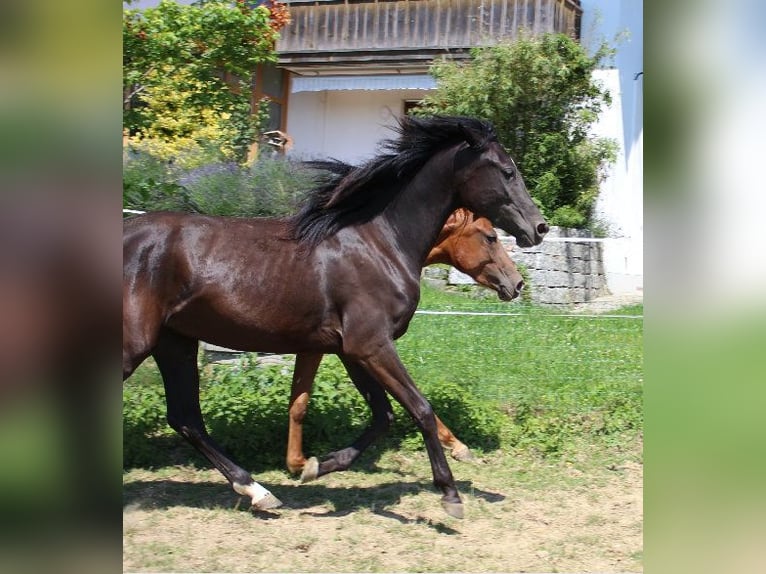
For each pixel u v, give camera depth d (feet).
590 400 21.91
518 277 20.34
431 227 15.75
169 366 15.97
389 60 45.68
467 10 44.11
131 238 14.73
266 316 15.01
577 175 38.83
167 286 14.85
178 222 15.14
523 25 40.78
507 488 17.89
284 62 47.57
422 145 15.78
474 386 22.67
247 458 19.29
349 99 50.11
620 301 37.47
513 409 22.12
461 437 20.38
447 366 23.99
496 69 37.99
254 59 33.53
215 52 32.76
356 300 15.14
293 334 15.25
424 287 35.99
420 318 28.17
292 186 31.94
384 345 15.14
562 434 20.52
